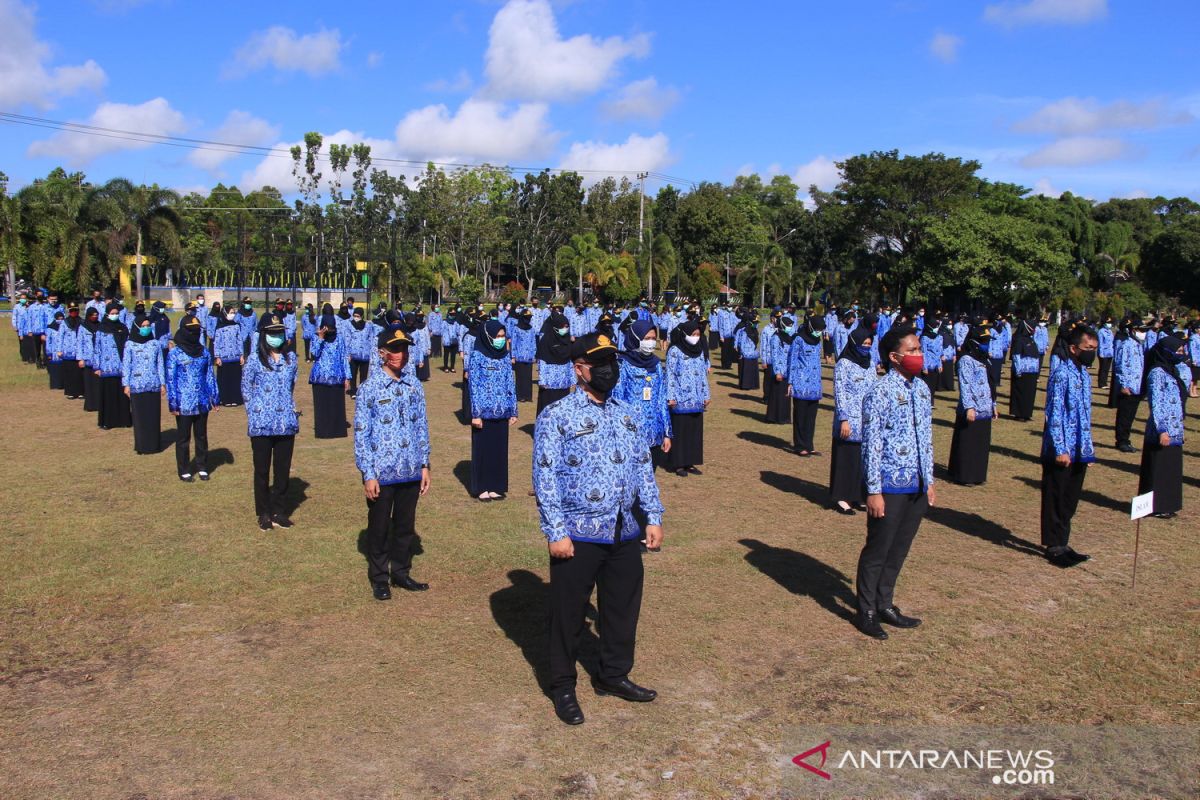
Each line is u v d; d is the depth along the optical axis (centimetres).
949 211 5822
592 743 465
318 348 1347
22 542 787
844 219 6206
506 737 469
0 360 2511
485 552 788
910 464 611
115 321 1396
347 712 492
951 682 543
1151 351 945
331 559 760
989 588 719
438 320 2836
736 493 1045
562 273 6325
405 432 675
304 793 413
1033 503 1013
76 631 599
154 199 4616
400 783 423
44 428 1411
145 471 1090
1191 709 509
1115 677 550
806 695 524
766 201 10556
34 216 4300
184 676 535
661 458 1167
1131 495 1063
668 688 531
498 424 973
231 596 669
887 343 624
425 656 569
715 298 5984
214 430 1412
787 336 1538
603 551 498
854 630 623
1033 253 4806
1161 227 8175
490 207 7481
